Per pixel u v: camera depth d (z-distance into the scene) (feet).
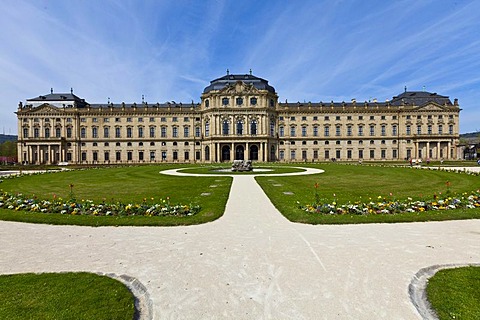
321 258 31.63
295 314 21.22
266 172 146.82
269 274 27.78
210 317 20.95
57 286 24.99
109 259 31.78
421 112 331.98
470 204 56.29
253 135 311.06
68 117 325.83
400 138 333.83
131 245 36.24
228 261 30.96
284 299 23.29
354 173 134.92
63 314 20.89
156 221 46.75
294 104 354.54
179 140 332.80
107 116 330.75
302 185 91.40
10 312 20.95
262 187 87.30
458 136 329.52
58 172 156.04
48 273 27.89
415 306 22.31
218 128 313.94
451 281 25.86
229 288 25.16
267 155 312.91
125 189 85.46
